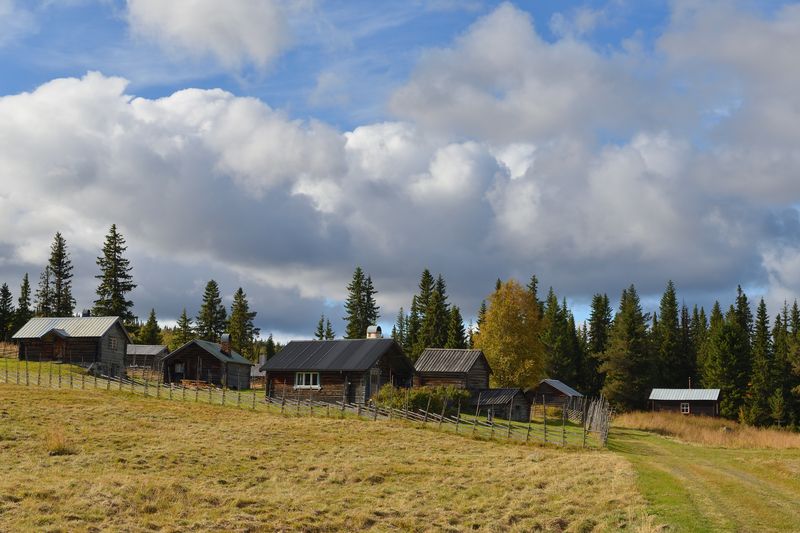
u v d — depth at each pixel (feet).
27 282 444.96
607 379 372.38
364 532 82.69
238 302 443.32
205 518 82.74
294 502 92.43
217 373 265.13
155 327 482.28
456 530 84.23
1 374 215.92
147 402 180.65
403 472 114.62
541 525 85.15
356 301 429.38
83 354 263.49
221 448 126.21
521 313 298.97
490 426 175.42
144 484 93.25
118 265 374.22
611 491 98.07
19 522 75.82
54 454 114.01
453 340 377.09
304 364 218.59
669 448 183.32
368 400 209.97
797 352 333.01
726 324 359.05
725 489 98.32
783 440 193.77
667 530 74.23
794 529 74.79
